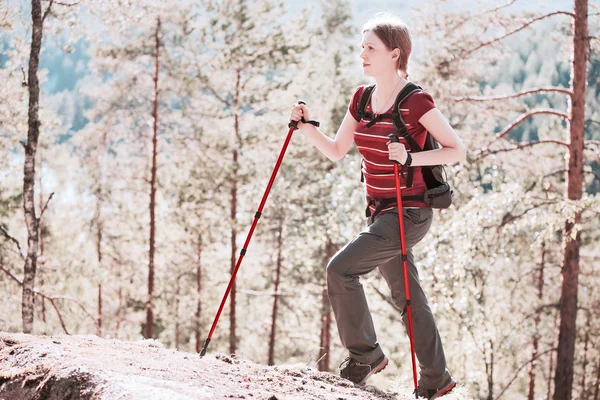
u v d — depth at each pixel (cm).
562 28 1165
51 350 308
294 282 1859
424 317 373
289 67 1977
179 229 2311
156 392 247
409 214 357
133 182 2208
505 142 1179
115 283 1909
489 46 1163
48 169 2494
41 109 1254
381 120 354
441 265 1021
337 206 1323
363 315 361
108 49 1875
